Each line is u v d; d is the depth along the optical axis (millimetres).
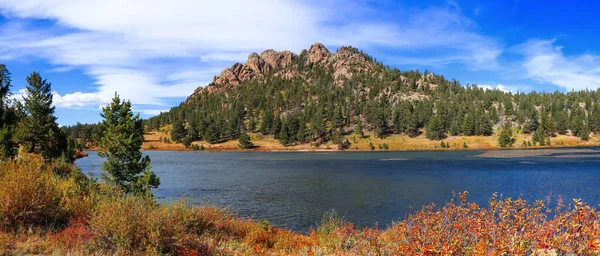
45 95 59031
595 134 154625
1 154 29469
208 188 38125
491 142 142250
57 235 7816
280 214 25219
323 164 71750
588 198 28781
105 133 25578
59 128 59031
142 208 7938
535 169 53844
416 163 70562
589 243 3748
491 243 4520
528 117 172000
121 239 7074
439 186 37281
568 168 54500
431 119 168000
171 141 178625
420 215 6121
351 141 157250
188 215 10359
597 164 61062
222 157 104312
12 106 61562
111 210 7672
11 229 7820
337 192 34625
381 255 6238
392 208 26656
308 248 10266
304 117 189875
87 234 7797
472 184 38312
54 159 38188
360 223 22297
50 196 9203
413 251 5047
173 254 7492
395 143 150750
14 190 8359
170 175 51875
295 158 95188
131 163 25172
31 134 48812
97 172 48406
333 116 177500
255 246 10219
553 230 4273
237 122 190125
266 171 57625
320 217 24125
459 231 5133
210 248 8641
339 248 9977
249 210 26656
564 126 158375
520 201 5211
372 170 56625
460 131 162750
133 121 26188
